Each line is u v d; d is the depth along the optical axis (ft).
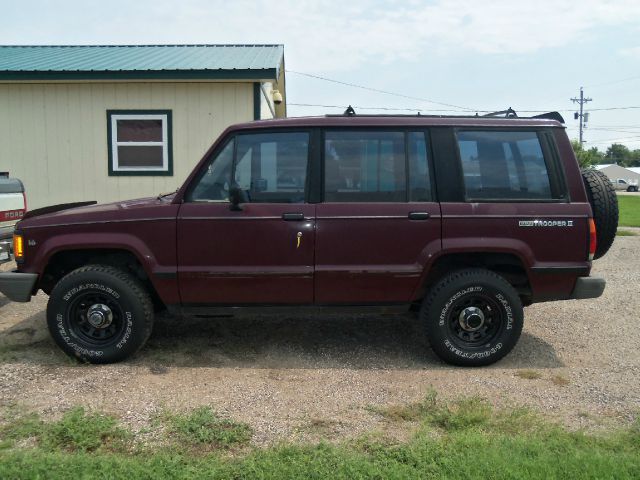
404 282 16.11
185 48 42.50
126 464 10.36
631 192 269.23
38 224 16.38
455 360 16.34
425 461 10.67
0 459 10.56
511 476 10.05
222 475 10.13
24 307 22.11
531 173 16.39
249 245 15.93
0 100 34.32
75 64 34.76
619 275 29.27
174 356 17.03
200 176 16.29
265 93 38.24
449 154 16.29
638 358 17.39
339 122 16.34
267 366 16.39
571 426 12.62
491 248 15.97
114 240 16.03
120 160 34.55
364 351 17.79
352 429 12.36
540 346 18.51
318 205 16.02
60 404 13.39
